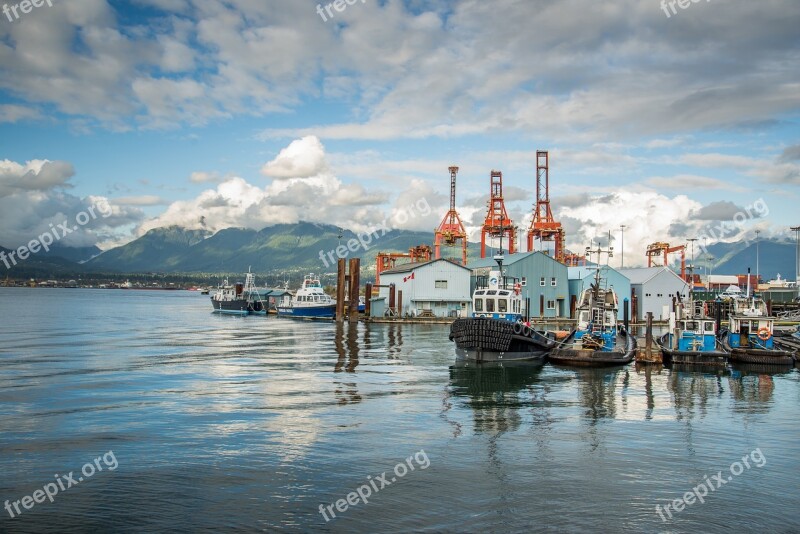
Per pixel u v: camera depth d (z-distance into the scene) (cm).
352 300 8644
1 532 1333
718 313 4966
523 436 2109
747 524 1424
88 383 3086
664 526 1405
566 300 8931
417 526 1384
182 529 1356
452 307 8975
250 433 2100
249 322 9081
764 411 2595
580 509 1488
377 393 2866
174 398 2700
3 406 2503
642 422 2356
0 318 9250
